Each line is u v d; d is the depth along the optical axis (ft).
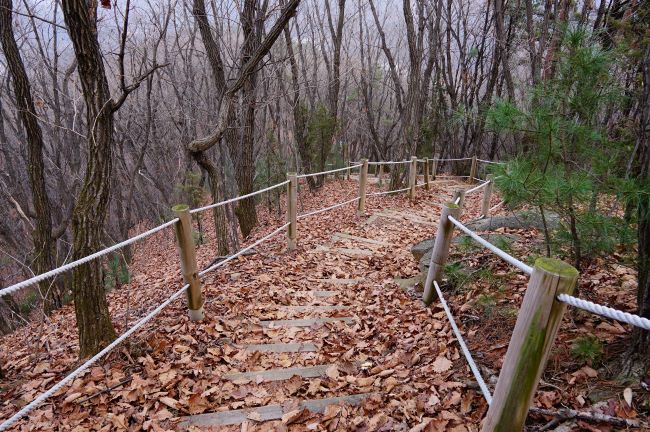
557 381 7.82
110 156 10.66
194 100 48.29
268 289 15.28
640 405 6.54
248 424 8.38
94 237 10.37
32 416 8.73
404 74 91.61
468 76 63.93
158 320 12.81
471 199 36.35
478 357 9.41
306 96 62.34
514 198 9.30
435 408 8.24
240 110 28.71
